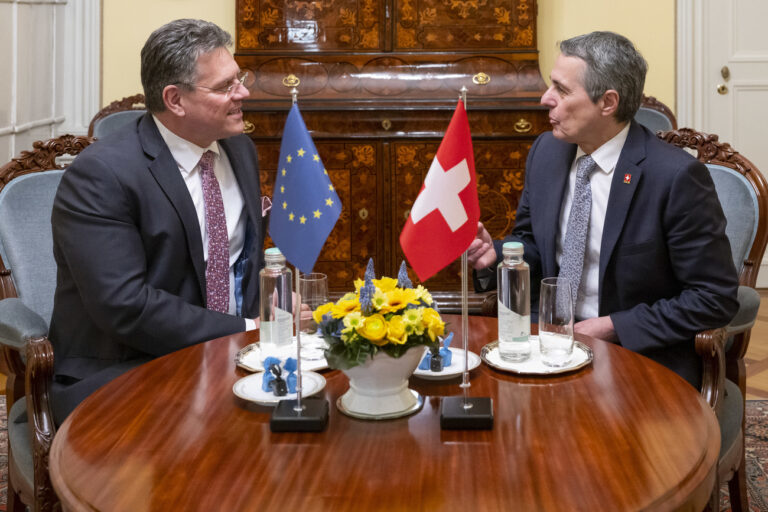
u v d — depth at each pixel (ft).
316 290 5.91
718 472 6.21
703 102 17.39
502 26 15.24
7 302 7.02
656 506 3.74
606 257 7.35
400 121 14.71
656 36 16.96
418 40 15.29
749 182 7.98
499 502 3.76
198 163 7.66
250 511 3.70
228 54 7.40
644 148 7.41
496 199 14.89
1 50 13.88
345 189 14.96
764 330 15.14
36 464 5.80
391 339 4.53
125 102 13.17
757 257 7.81
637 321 6.97
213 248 7.64
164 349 6.77
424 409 4.91
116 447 4.41
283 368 5.17
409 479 4.00
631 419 4.68
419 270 4.99
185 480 4.02
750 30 17.22
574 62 7.34
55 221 6.98
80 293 6.86
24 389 7.04
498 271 5.64
